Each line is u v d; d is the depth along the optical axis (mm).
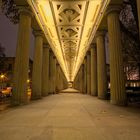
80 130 4230
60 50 31578
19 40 11953
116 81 11008
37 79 17297
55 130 4219
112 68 11391
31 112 7355
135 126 4664
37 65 17562
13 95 11336
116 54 11320
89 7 14180
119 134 3875
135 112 7320
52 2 13445
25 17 12195
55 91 30656
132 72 18172
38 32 17750
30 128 4422
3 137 3643
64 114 6766
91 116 6281
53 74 27812
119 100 10570
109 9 11875
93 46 21797
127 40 16031
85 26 18688
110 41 11758
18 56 11781
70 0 13164
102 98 15844
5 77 34500
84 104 11047
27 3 11797
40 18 15641
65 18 16531
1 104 12094
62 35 22203
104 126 4656
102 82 16172
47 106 9883
